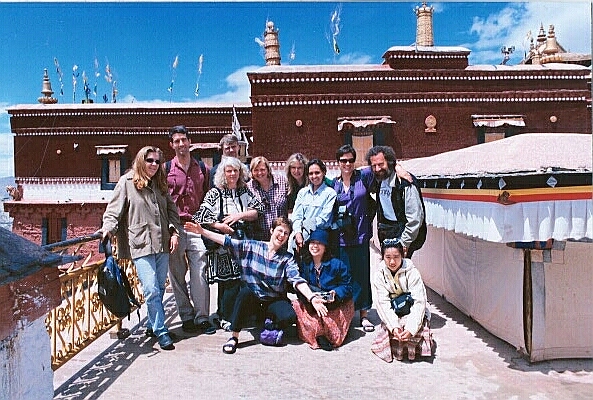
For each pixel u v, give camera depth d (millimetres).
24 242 2795
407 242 5176
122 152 18812
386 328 4695
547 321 4488
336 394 3918
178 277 5504
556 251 4457
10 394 2539
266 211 5691
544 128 17281
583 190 3850
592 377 4172
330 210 5273
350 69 17031
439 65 17219
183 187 5562
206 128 19203
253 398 3852
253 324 5703
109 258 4734
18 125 18969
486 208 4191
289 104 17047
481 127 17062
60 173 18984
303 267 5176
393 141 17156
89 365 4547
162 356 4773
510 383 4074
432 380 4160
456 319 5812
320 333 4941
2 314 2424
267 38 17922
